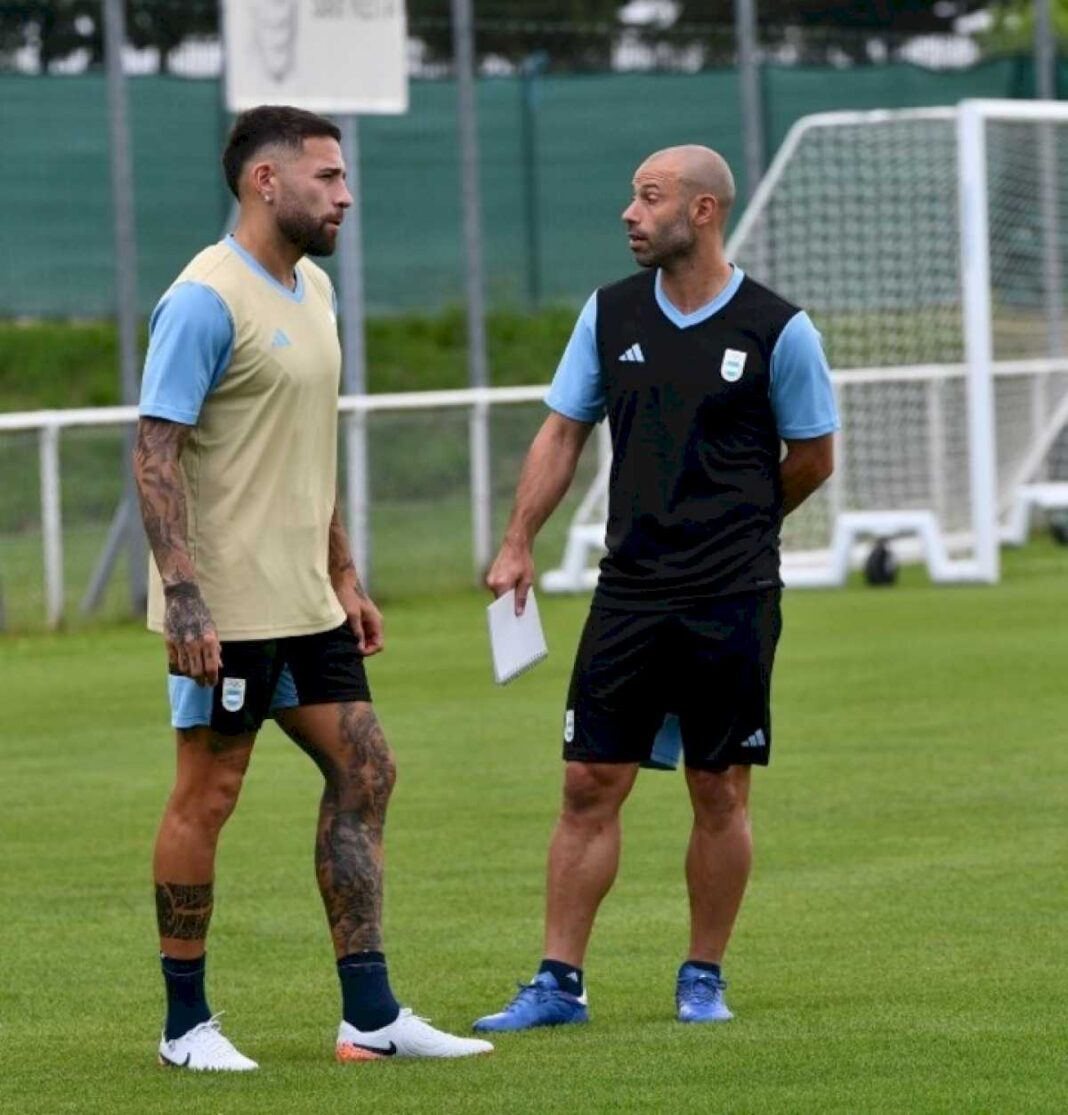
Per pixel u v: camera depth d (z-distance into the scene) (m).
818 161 59.72
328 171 17.88
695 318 19.41
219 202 76.00
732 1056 17.95
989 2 96.31
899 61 84.94
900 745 33.81
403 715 37.91
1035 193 60.91
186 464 17.80
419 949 22.52
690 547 19.36
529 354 79.06
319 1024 19.67
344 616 18.38
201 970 18.19
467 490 57.78
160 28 79.12
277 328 17.83
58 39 79.25
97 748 35.59
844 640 45.56
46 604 50.94
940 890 24.61
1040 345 61.81
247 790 31.80
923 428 58.38
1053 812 28.92
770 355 19.36
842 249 60.19
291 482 17.94
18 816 30.19
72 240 74.06
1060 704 37.31
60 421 50.91
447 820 29.19
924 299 61.06
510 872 26.16
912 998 19.97
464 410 57.56
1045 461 67.81
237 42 52.16
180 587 17.41
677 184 19.23
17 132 73.31
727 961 21.64
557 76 80.38
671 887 25.31
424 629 49.81
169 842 18.05
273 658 17.94
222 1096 17.05
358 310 55.47
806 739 34.44
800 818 28.73
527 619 20.12
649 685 19.55
